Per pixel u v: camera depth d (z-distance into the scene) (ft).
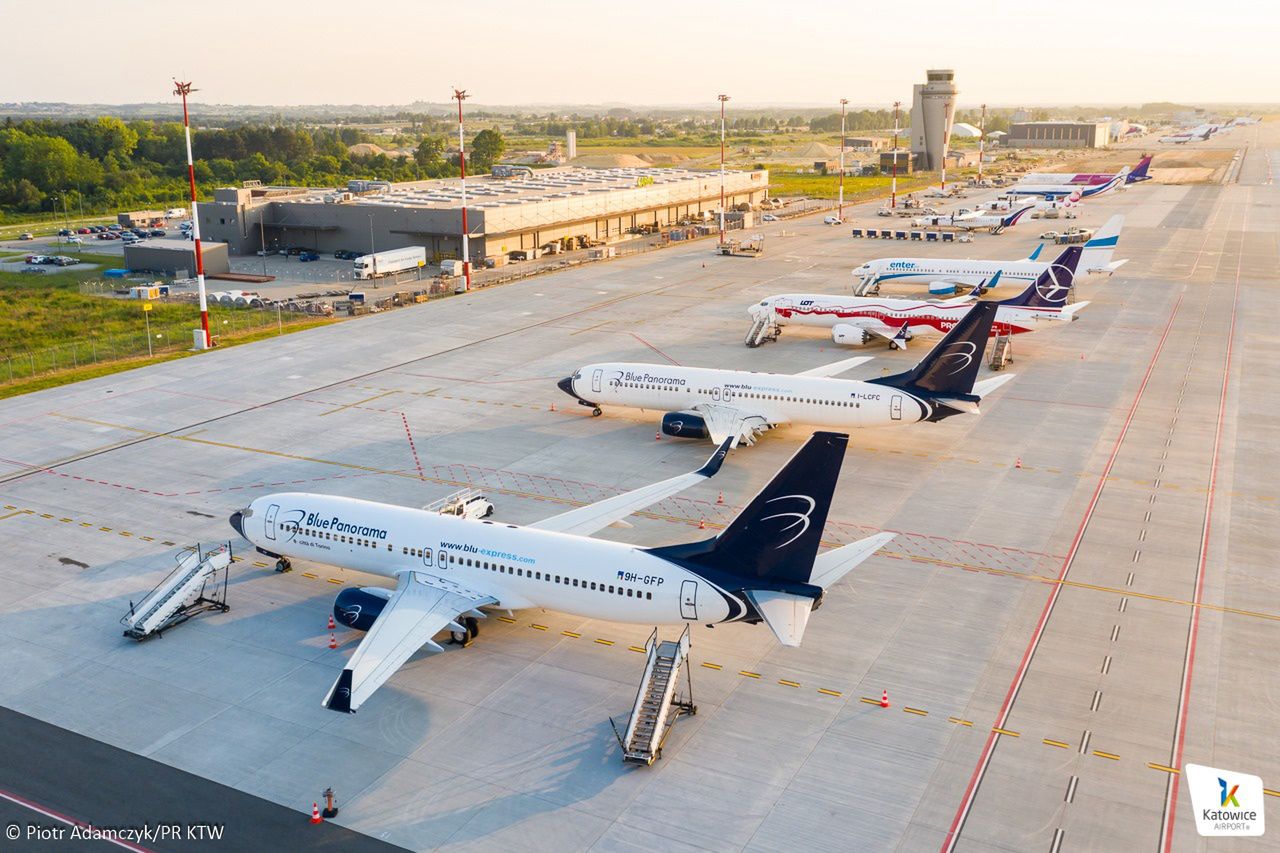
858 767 130.00
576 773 128.98
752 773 128.98
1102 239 432.25
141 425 275.39
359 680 129.49
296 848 115.44
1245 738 135.54
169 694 147.13
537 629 165.78
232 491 225.97
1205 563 188.55
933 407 245.04
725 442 200.75
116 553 193.57
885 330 355.56
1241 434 262.88
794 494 138.51
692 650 158.61
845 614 169.78
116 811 121.70
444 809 122.21
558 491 226.17
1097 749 133.28
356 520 172.04
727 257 587.68
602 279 516.73
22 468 240.73
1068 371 326.44
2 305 453.58
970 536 200.85
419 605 150.92
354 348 366.84
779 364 337.52
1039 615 169.17
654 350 360.48
